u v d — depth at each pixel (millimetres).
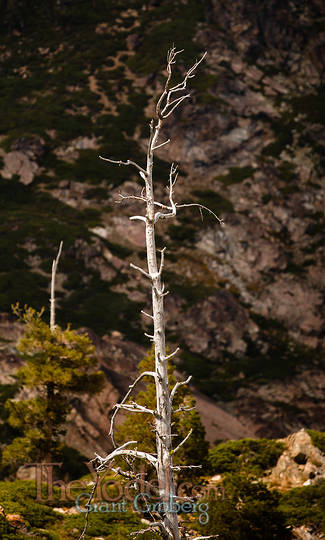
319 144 123062
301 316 95000
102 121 119812
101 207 103000
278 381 78062
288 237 107500
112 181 106562
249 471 24859
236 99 127188
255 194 111312
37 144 112062
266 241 103812
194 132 118188
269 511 19312
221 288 94188
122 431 20844
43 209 101250
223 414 67250
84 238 93062
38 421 26297
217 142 118562
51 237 90125
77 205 103312
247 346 85500
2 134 115500
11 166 108000
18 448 26094
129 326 79625
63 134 116688
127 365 66062
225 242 102375
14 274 81250
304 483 23469
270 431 65375
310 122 126562
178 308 87000
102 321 79125
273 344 88438
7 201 102125
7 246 86188
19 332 63000
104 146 113375
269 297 96500
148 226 9719
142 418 20266
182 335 83688
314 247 106188
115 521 18922
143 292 87750
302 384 78625
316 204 112750
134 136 117625
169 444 9070
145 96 125688
